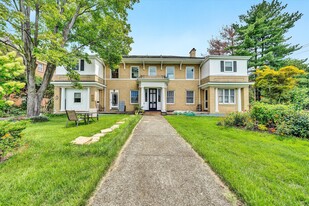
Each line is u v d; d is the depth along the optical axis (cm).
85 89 1614
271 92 1728
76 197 221
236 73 1658
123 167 336
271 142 534
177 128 766
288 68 1591
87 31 1324
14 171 295
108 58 1423
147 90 1836
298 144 518
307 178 287
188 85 1883
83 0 1073
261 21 2255
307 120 609
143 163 358
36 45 1040
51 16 965
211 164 341
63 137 562
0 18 799
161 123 973
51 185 247
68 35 1227
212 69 1644
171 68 1891
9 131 365
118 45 1359
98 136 582
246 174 293
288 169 324
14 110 1432
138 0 1232
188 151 442
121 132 626
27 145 448
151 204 217
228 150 436
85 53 1369
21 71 356
